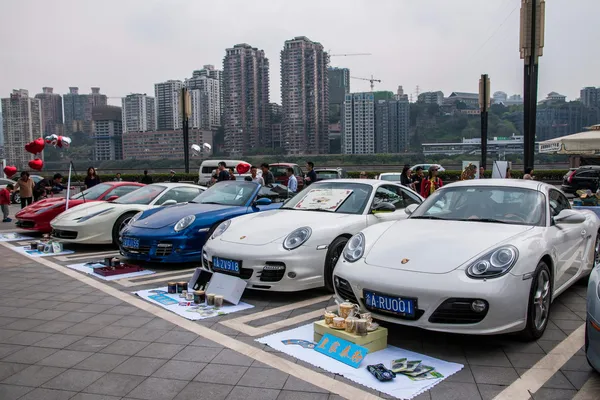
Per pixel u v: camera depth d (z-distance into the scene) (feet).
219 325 13.33
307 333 12.52
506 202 14.42
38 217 30.40
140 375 10.18
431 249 11.96
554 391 9.26
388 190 19.99
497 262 11.00
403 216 19.72
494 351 11.34
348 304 11.69
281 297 16.26
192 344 11.91
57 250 25.29
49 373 10.36
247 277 15.69
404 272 11.42
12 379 10.09
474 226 13.17
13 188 60.18
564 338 12.18
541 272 11.92
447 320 10.81
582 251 15.89
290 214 18.15
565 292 16.87
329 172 59.36
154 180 96.99
